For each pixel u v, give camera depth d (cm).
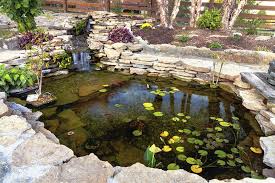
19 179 205
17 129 266
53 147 242
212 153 345
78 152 336
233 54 640
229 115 447
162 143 361
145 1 1009
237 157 338
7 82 466
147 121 416
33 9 649
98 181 205
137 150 345
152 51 700
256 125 417
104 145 353
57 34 709
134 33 778
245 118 439
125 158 329
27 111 366
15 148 239
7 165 220
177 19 1002
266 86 448
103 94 506
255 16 942
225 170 314
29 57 554
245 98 476
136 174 211
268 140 340
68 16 920
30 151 236
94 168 218
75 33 796
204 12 916
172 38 744
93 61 681
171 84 573
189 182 204
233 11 846
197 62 619
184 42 718
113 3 1055
